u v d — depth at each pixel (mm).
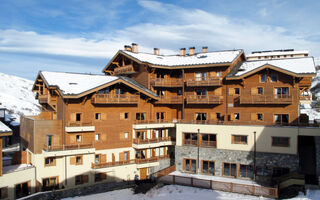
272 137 29578
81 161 31172
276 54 79062
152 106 38312
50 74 33750
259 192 24297
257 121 33844
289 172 28641
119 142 34531
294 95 32281
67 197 27406
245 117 35406
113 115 34250
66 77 33969
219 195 25016
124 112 35188
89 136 32156
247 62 38750
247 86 35094
